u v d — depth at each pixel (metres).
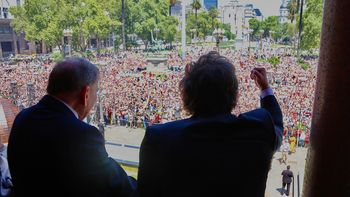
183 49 24.52
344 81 0.98
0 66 14.62
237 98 1.19
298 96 9.13
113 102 14.01
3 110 2.64
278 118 1.36
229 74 1.14
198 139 1.06
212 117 1.12
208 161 1.05
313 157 1.12
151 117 11.28
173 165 1.06
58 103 1.44
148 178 1.11
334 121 1.02
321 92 1.06
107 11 27.06
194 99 1.14
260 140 1.09
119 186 1.36
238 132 1.08
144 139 1.13
